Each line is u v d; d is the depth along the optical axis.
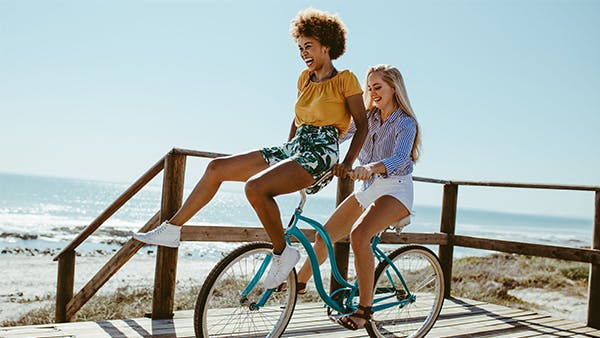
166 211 3.19
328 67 2.56
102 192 97.31
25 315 5.59
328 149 2.40
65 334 2.82
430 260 3.10
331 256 2.60
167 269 3.27
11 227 24.45
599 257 4.04
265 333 2.86
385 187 2.67
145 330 2.99
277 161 2.48
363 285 2.53
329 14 2.53
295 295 2.58
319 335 3.16
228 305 3.23
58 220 33.12
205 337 2.23
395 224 2.67
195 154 3.24
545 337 3.62
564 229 68.38
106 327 3.01
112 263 3.43
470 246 4.77
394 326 3.30
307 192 2.51
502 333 3.62
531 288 10.98
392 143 2.70
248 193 2.18
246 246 2.32
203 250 16.67
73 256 3.99
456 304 4.54
